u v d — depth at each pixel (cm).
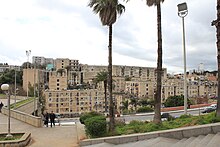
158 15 1415
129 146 959
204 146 745
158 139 968
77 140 1302
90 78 12775
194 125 1068
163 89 9862
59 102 8062
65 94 8162
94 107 8356
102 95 8600
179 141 906
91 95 8450
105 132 1227
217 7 1122
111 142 1090
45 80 10225
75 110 8194
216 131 905
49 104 7956
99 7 1426
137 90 11062
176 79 11031
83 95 8356
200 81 10506
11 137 1268
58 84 9938
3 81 7850
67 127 1830
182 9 1747
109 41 1422
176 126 1198
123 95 8788
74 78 12338
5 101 4581
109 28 1425
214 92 10325
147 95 11138
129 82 11250
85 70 13112
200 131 934
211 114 1234
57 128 1772
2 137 1311
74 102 8219
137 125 1387
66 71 10938
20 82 8344
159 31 1408
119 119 1762
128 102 7931
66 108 8106
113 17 1406
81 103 8306
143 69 14462
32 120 1880
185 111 1708
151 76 14725
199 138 875
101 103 8538
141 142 984
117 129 1338
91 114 1809
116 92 9262
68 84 11269
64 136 1447
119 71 13612
